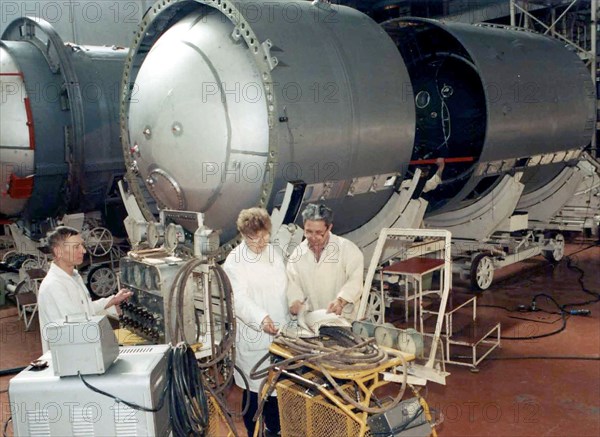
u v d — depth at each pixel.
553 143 7.23
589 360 4.91
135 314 4.00
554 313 6.14
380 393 4.38
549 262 8.32
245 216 3.30
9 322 6.50
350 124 4.76
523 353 5.09
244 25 4.35
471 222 7.05
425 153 7.14
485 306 6.43
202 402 2.70
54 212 7.60
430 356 3.77
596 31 10.05
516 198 6.84
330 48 4.82
